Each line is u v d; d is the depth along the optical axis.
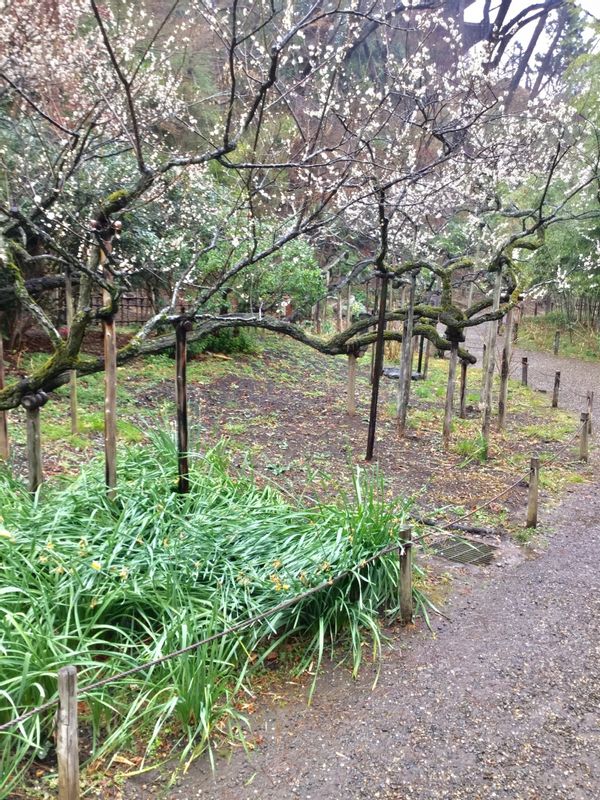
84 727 2.67
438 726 2.84
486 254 12.03
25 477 4.98
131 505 3.81
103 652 2.71
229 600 3.30
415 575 4.20
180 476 4.14
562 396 11.84
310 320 15.25
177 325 4.05
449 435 7.72
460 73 8.32
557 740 2.78
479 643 3.55
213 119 9.56
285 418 8.22
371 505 3.97
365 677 3.18
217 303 10.05
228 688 2.96
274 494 4.61
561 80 14.36
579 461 7.50
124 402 7.86
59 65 6.55
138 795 2.37
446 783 2.51
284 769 2.55
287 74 6.30
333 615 3.44
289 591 3.36
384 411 9.03
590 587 4.31
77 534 3.53
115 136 5.96
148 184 3.59
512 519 5.55
